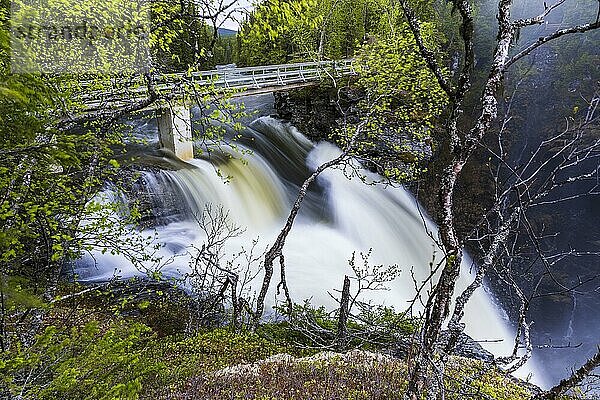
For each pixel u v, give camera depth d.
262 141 20.11
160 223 13.37
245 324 8.79
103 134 6.46
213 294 9.67
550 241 18.66
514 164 18.48
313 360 6.32
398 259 15.30
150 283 10.52
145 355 6.48
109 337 3.41
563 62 20.38
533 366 14.80
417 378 2.70
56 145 3.28
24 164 3.46
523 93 19.28
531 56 20.02
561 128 18.77
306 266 13.31
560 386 2.80
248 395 5.05
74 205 5.45
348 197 17.08
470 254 15.27
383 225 16.12
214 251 12.90
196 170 15.19
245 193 15.85
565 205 19.14
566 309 17.31
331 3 16.75
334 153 20.00
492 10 19.30
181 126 16.02
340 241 15.32
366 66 12.71
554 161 18.59
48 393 2.86
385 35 13.86
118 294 9.68
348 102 18.28
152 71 6.34
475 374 4.11
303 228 15.72
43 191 4.64
